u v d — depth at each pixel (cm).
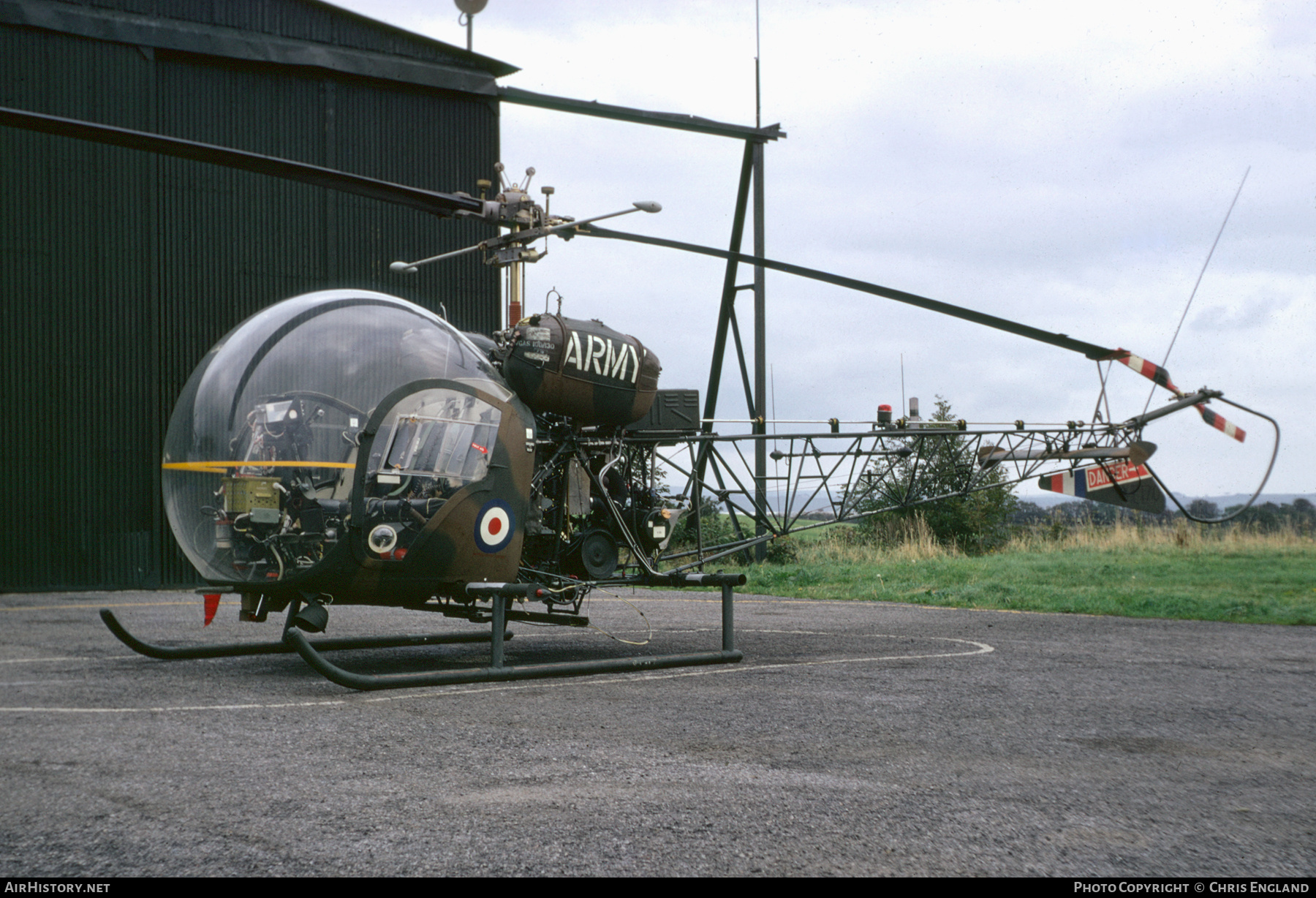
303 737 430
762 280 1919
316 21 1539
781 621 1016
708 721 477
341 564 571
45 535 1362
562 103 1694
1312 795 356
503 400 646
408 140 1609
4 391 1342
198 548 574
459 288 1644
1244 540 1784
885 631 916
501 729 452
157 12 1443
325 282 1547
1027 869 278
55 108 1386
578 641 833
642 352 727
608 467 727
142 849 284
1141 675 641
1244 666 684
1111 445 930
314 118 1546
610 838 298
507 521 638
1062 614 1080
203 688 561
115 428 1409
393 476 588
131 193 1427
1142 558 1672
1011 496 2244
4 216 1350
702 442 794
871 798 345
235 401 571
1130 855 291
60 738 424
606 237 701
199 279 1468
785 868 275
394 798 337
